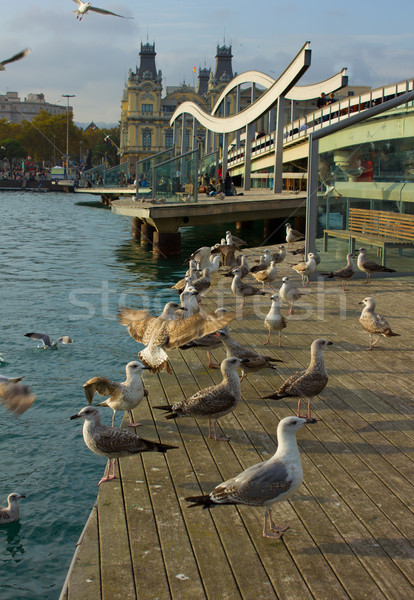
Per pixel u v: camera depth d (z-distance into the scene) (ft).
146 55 460.96
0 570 20.95
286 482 16.55
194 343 30.63
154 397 27.66
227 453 22.24
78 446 29.58
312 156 55.67
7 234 138.31
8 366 40.14
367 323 34.58
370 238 57.36
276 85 132.87
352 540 16.93
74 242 123.13
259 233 137.90
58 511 24.26
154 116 448.24
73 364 40.88
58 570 21.04
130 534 17.29
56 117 486.79
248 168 159.12
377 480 20.22
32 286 71.00
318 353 25.08
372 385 29.07
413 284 54.39
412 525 17.63
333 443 22.93
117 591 14.96
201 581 15.30
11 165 505.25
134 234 129.70
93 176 282.36
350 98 105.60
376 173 56.49
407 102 54.80
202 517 18.13
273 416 25.53
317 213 56.75
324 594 14.82
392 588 15.02
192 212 98.37
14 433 30.76
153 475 20.72
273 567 15.81
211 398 22.53
